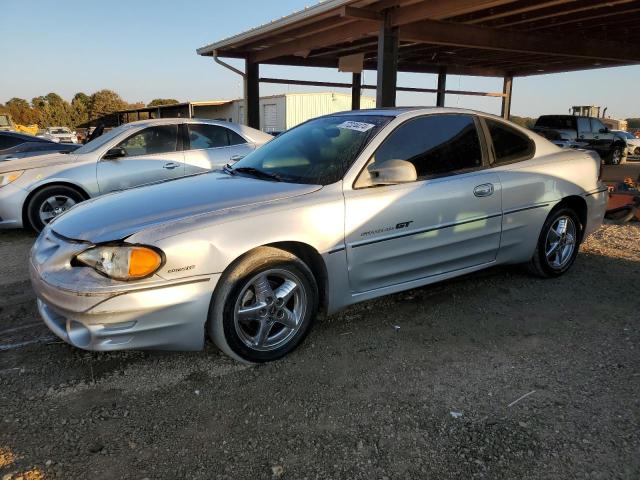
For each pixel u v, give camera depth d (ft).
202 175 12.98
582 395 9.07
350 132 12.25
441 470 7.25
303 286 10.39
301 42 40.65
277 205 10.11
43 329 11.89
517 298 13.71
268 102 101.96
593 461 7.39
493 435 8.00
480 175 12.87
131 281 8.73
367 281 11.28
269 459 7.50
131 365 10.20
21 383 9.54
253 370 9.99
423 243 11.89
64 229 10.00
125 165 22.48
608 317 12.49
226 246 9.34
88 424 8.31
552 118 62.18
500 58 53.57
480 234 12.89
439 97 62.08
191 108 105.50
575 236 15.49
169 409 8.73
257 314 9.96
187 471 7.26
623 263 16.92
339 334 11.54
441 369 10.02
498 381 9.57
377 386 9.41
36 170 21.26
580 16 34.99
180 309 9.07
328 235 10.46
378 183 11.01
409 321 12.25
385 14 31.27
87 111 300.81
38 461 7.44
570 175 14.80
